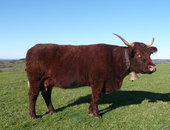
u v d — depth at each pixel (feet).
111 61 11.89
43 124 11.10
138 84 23.86
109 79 11.98
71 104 14.89
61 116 12.25
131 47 11.57
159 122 11.14
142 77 30.60
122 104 14.61
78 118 11.85
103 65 11.66
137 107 13.82
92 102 12.09
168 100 15.87
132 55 11.68
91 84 11.96
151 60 11.62
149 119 11.55
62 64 11.81
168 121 11.25
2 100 16.05
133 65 11.90
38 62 11.75
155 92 19.13
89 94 18.11
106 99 16.08
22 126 10.80
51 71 11.88
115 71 12.08
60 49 12.09
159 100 15.64
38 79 11.93
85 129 10.38
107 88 12.12
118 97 16.72
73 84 12.10
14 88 21.56
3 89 20.92
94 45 12.31
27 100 16.14
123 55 12.10
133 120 11.48
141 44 11.76
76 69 11.84
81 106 14.21
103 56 11.76
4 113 12.87
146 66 11.48
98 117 11.90
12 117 12.19
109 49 12.16
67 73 11.85
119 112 12.84
